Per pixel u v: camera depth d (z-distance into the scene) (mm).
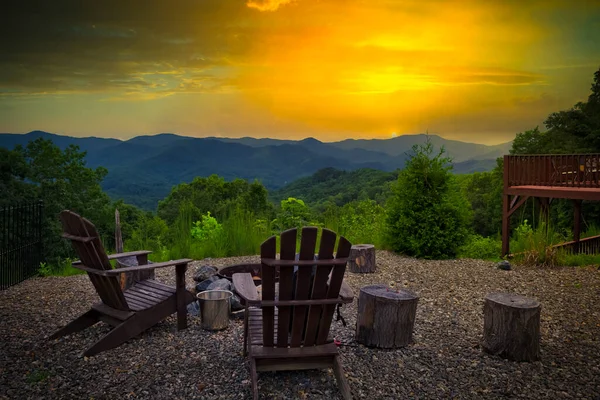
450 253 9375
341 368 3193
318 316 3176
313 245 3018
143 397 3117
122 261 5566
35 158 30531
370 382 3387
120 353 3938
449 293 6289
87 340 4273
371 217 12195
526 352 3814
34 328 4648
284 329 3170
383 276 7445
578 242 11969
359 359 3828
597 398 3162
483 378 3492
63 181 30047
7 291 6320
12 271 6902
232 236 9609
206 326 4531
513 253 9930
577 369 3684
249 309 3898
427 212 9219
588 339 4441
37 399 3082
